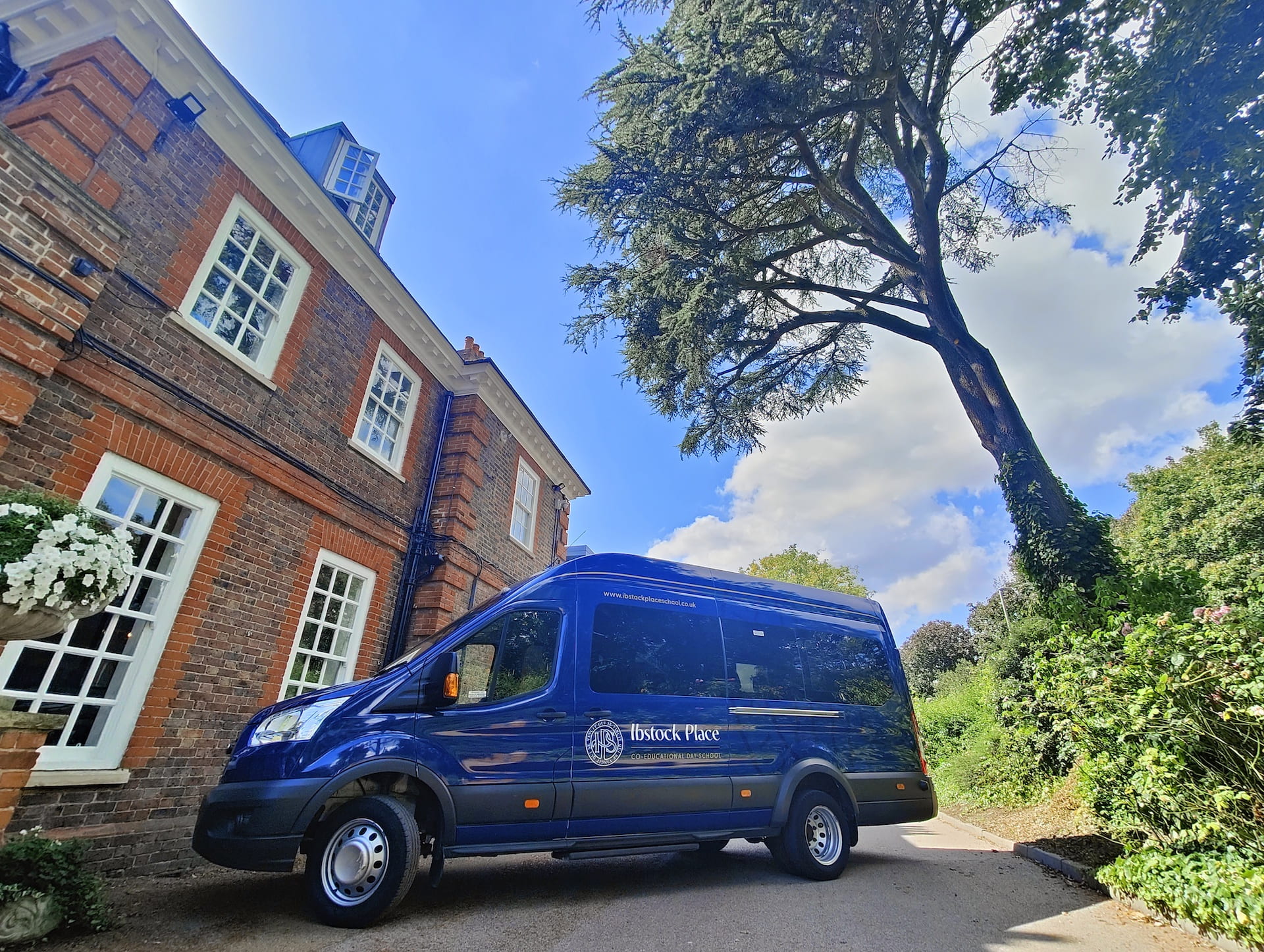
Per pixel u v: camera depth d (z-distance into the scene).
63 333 4.90
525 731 4.77
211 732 6.16
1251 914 3.76
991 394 10.30
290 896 4.60
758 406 15.38
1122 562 8.61
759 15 7.83
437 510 10.38
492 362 11.39
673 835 5.05
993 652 13.46
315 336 8.12
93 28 5.95
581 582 5.67
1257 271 7.46
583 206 11.34
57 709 5.15
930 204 10.96
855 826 6.21
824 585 36.75
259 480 7.04
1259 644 4.23
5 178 4.62
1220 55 6.33
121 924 3.77
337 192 10.57
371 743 4.28
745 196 11.81
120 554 3.65
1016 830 8.46
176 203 6.34
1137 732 4.98
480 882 5.34
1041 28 7.72
